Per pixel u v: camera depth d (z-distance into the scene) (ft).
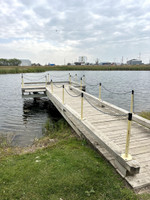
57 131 21.75
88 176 10.21
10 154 15.23
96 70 203.92
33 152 14.69
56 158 12.67
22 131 23.75
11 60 273.33
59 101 26.50
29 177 10.30
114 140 14.06
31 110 36.24
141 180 9.53
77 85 44.65
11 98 48.47
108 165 11.50
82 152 13.65
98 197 8.66
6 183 9.82
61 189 9.21
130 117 9.69
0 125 26.48
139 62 412.77
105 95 52.44
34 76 115.44
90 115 20.90
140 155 11.82
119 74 137.90
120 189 9.12
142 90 60.90
